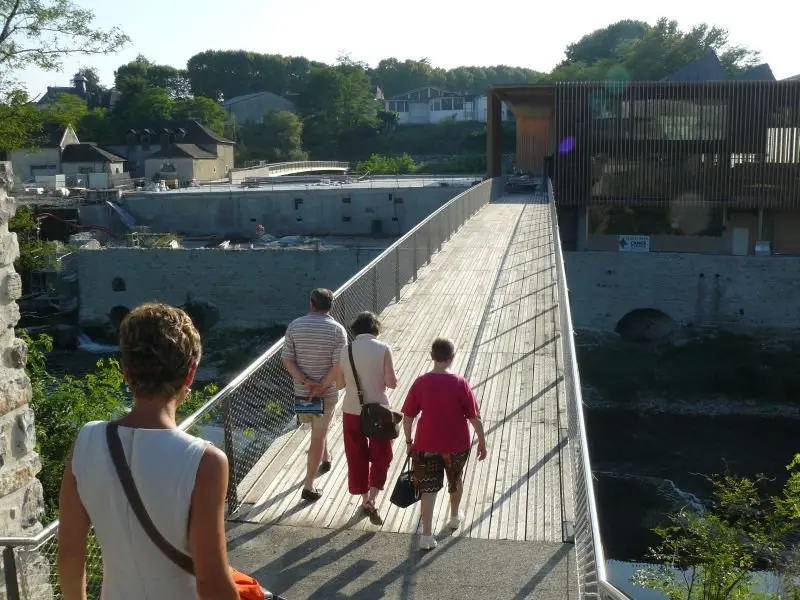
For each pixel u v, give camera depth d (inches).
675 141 1909.4
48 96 5049.2
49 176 2974.9
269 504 310.3
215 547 104.2
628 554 973.2
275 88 6003.9
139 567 104.1
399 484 278.1
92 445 106.9
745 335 1699.1
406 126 4972.9
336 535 287.0
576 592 247.1
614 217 1980.8
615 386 1561.3
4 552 204.4
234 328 1847.9
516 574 258.5
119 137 3969.0
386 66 7037.4
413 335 581.9
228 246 1930.4
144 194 2331.4
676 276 1729.8
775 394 1524.4
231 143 3799.2
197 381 1669.5
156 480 103.1
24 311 1844.2
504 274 818.8
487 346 546.3
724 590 540.1
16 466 274.4
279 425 366.0
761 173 1876.2
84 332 1898.4
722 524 578.9
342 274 1818.4
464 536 284.8
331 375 305.3
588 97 1929.1
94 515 105.3
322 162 3833.7
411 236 789.9
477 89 7017.7
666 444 1371.8
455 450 278.4
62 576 110.4
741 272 1700.3
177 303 1868.8
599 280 1755.7
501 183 1907.0
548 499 312.0
